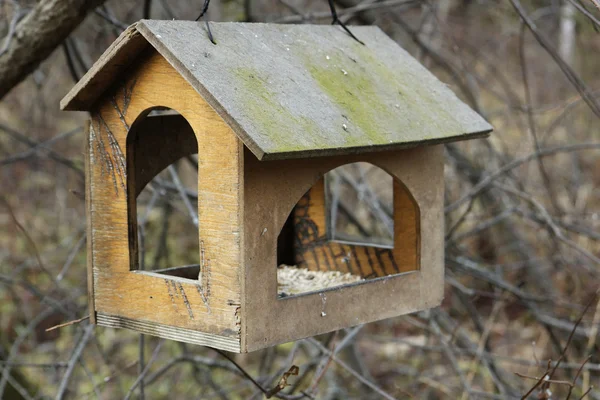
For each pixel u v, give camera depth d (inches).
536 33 255.9
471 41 567.8
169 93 183.6
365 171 438.6
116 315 198.8
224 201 176.1
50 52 242.5
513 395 370.9
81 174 368.8
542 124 573.9
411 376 418.0
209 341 181.6
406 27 381.4
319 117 181.6
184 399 427.5
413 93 215.6
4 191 565.0
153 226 475.2
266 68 186.2
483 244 481.7
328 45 212.1
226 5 356.5
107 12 308.8
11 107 549.3
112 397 423.8
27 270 504.1
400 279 217.9
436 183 228.7
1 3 290.0
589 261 446.3
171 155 225.0
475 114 224.8
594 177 569.6
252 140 162.2
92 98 194.9
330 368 398.3
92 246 201.6
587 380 309.3
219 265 178.4
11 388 371.9
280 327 184.1
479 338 446.3
